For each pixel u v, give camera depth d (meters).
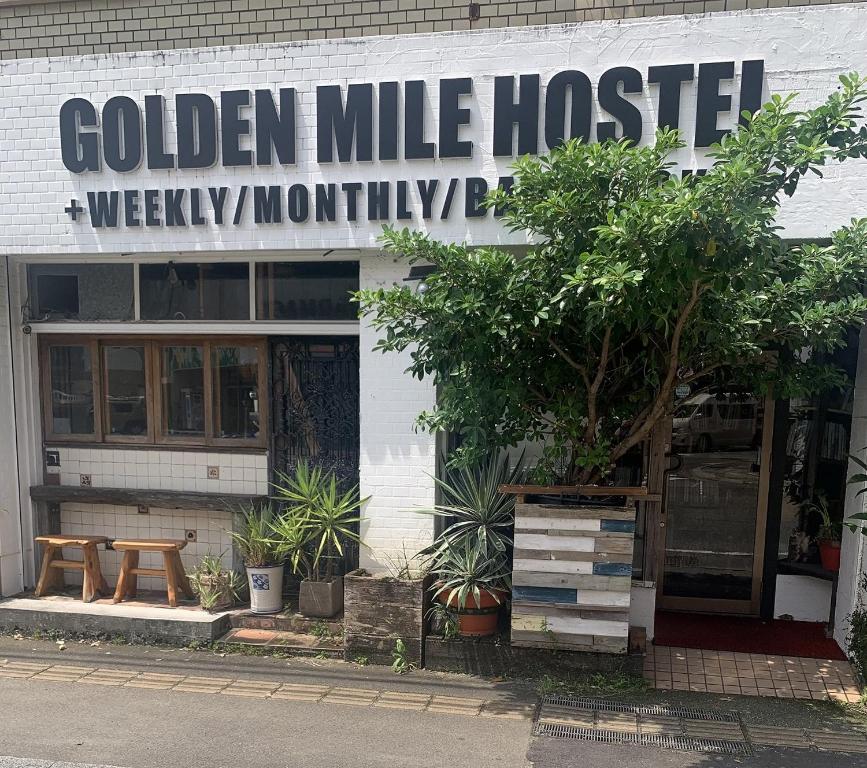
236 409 6.42
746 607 5.79
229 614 5.80
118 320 6.43
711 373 4.95
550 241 4.17
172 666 5.26
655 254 3.35
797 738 4.18
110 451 6.60
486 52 5.06
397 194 5.26
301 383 6.30
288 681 4.99
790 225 4.84
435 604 5.29
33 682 5.01
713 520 5.82
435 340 4.30
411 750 4.09
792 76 4.71
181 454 6.48
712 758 3.98
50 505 6.67
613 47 4.91
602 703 4.58
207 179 5.53
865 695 4.58
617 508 4.68
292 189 5.39
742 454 5.73
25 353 6.52
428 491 5.47
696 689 4.73
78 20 5.88
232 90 5.41
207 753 4.08
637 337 4.43
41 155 5.75
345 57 5.24
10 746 4.16
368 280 5.46
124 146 5.59
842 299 4.15
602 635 4.75
